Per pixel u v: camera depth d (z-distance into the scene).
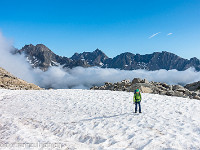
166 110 15.58
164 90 33.44
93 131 10.03
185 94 30.38
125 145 7.95
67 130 10.38
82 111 16.25
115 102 20.02
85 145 8.02
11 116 14.60
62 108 17.81
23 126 11.55
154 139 8.21
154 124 11.05
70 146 7.65
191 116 13.41
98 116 14.12
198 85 39.03
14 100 23.95
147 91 31.80
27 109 17.95
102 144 8.12
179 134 9.04
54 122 12.34
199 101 20.67
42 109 17.69
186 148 7.34
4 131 10.41
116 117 13.32
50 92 30.19
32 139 8.56
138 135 8.93
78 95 25.98
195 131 9.81
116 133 9.54
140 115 13.70
